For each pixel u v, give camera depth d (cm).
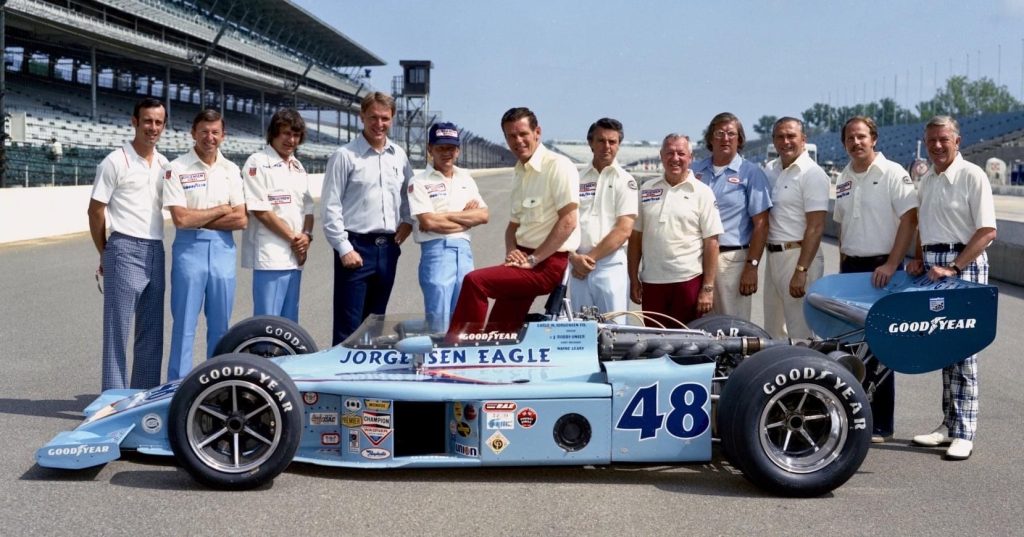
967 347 480
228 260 608
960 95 12144
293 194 636
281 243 632
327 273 1336
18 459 479
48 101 4091
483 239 1895
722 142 642
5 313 973
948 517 412
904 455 519
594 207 612
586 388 456
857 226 594
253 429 441
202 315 952
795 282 629
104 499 420
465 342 490
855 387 435
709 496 439
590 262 590
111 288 579
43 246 1697
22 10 2945
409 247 1698
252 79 5031
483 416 452
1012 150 4719
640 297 670
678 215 617
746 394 433
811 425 454
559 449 455
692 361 486
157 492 432
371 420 455
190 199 586
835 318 564
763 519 407
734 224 644
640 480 464
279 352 557
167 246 1600
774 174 660
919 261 559
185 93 6184
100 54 4462
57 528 383
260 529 386
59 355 761
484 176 7019
